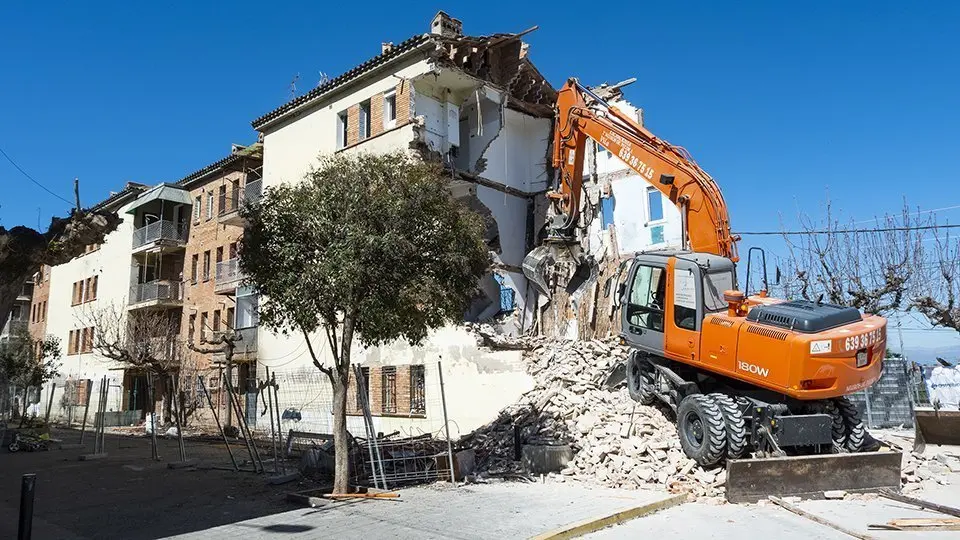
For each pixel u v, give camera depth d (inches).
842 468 383.6
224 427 973.2
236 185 1228.5
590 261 870.4
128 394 1382.9
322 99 1002.7
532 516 328.2
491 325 856.3
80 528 342.3
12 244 446.9
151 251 1368.1
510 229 993.5
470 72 930.7
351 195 391.9
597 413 506.6
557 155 681.6
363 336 423.5
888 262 702.5
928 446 549.6
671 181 506.3
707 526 315.6
